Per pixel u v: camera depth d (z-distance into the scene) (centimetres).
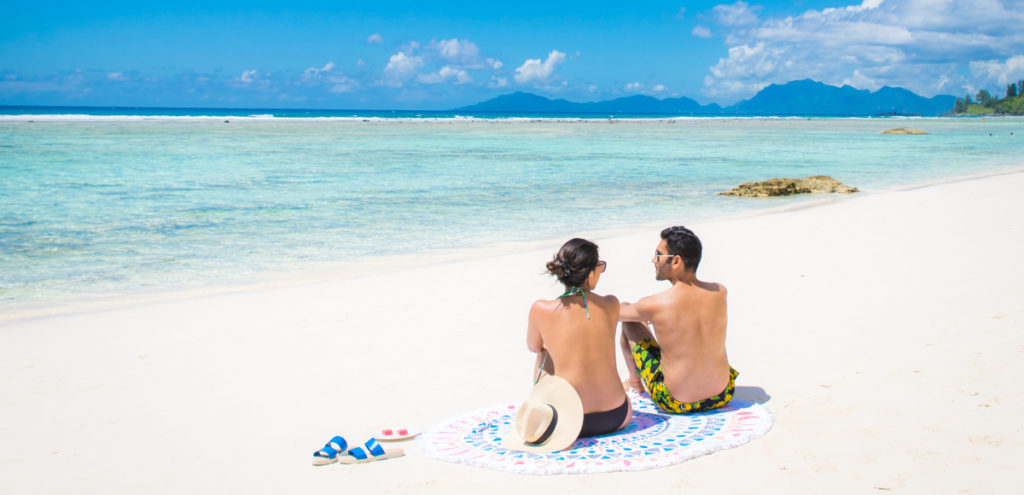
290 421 501
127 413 523
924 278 884
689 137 6362
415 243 1328
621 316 471
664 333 473
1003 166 3203
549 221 1600
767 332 684
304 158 3294
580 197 2056
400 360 637
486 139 5409
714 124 11719
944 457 401
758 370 574
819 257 1065
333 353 663
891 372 552
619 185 2394
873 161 3547
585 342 438
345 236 1398
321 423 495
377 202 1895
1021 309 712
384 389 562
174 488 397
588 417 438
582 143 5059
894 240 1180
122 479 412
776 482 377
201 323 783
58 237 1355
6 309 863
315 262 1155
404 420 497
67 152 3219
